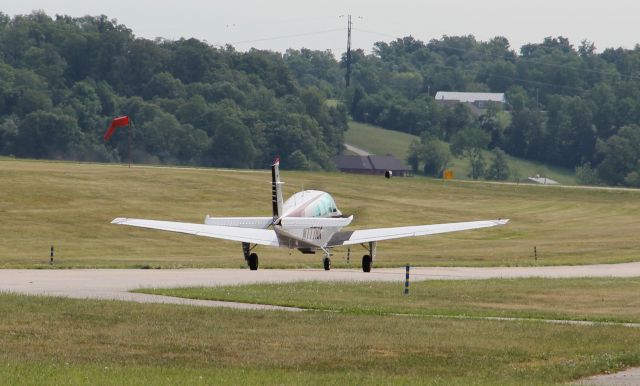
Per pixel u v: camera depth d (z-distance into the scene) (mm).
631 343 93875
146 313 104125
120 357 81688
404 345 90188
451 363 82938
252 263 180375
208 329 95812
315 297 128500
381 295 134250
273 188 163875
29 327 93875
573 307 127562
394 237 174625
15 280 146000
